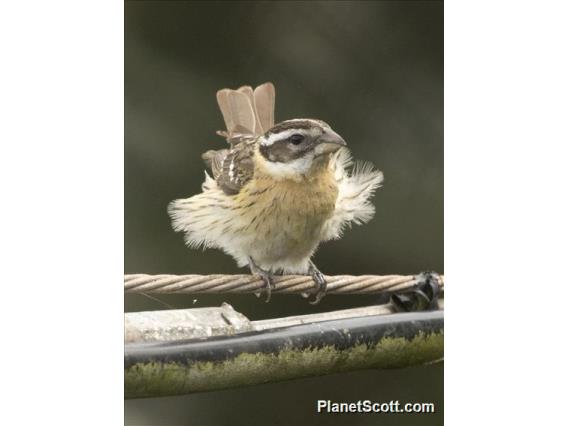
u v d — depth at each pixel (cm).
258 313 1159
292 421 1089
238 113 992
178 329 703
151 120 1151
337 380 1102
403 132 1187
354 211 891
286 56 1202
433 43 1191
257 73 1197
